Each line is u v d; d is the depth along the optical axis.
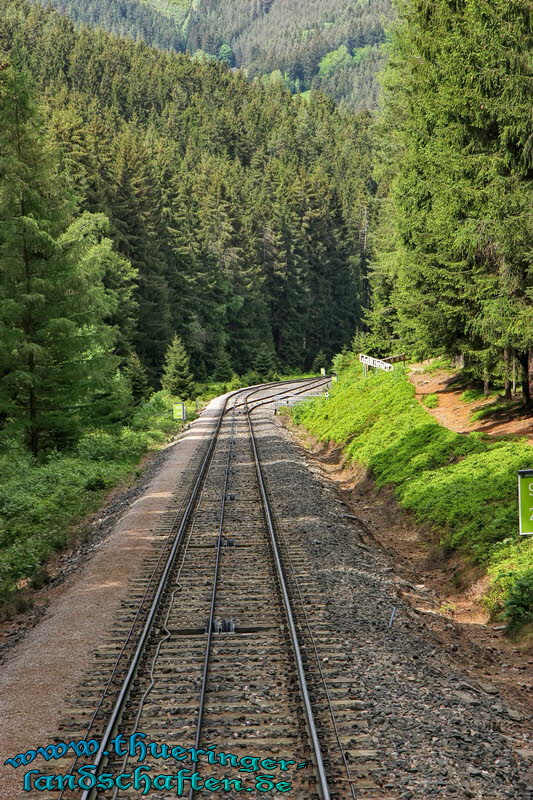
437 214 23.52
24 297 27.67
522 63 19.05
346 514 23.38
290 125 170.38
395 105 36.84
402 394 37.03
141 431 44.72
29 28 159.50
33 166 28.66
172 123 148.75
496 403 30.56
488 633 14.50
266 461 32.53
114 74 160.25
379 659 11.62
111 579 16.16
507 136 19.61
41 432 31.81
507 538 17.61
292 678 10.79
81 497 26.84
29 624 14.53
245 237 96.75
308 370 109.44
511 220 19.53
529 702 11.21
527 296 20.89
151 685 10.53
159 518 21.95
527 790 8.20
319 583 15.55
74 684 10.77
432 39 25.75
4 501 24.17
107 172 65.38
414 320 29.72
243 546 18.67
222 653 11.78
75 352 29.77
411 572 18.66
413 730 9.28
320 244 110.75
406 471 26.23
